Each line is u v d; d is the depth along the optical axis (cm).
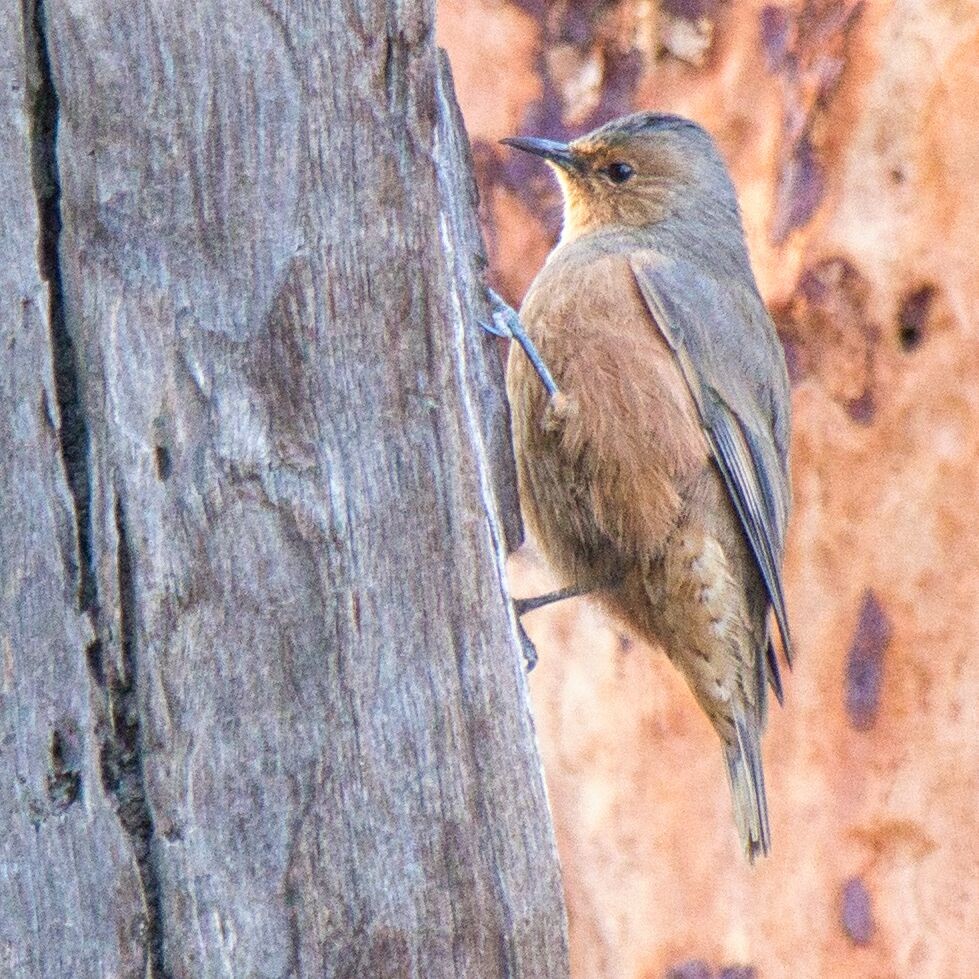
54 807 550
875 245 1039
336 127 586
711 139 1096
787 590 1075
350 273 591
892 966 1054
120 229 557
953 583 1030
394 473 600
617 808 1133
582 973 1143
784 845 1083
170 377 562
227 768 564
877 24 1032
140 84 556
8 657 550
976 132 1014
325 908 577
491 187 1179
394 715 596
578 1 1148
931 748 1040
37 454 549
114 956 550
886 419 1042
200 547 563
